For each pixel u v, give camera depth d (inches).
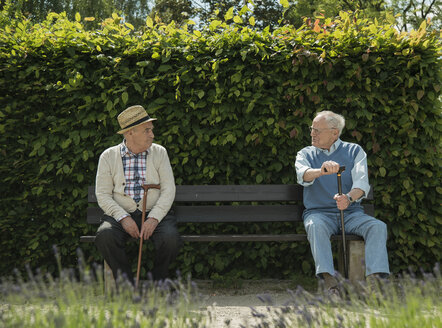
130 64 185.2
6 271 187.9
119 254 152.5
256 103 182.7
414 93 183.5
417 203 186.4
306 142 185.5
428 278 107.3
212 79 179.0
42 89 184.1
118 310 90.4
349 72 179.6
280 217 177.5
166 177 163.2
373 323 92.2
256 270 193.8
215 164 186.5
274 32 185.5
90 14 665.6
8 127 185.2
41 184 184.9
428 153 183.0
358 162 163.6
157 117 184.7
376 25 186.1
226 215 177.8
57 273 190.5
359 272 155.3
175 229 156.9
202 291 177.8
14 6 362.3
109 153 162.6
